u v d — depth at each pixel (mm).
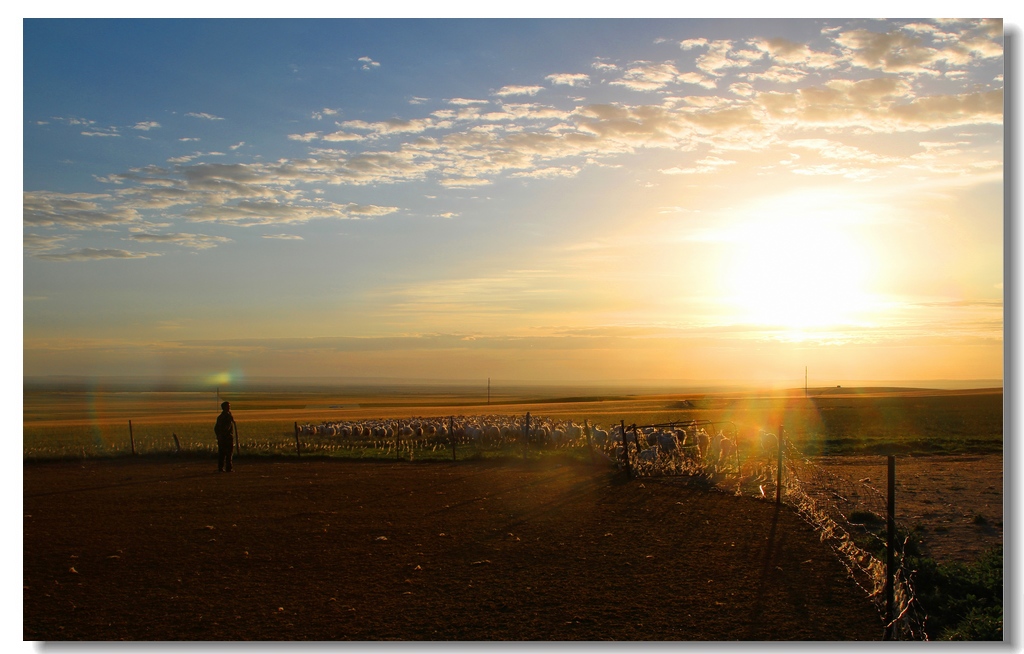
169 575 10508
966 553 11719
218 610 8930
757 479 18172
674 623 8328
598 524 13805
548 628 8195
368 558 11406
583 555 11422
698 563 10820
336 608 8977
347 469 23266
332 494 17891
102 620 8602
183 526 14000
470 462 25125
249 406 112750
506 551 11766
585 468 22828
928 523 13930
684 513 14719
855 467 22703
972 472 21141
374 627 8281
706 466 20625
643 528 13359
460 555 11547
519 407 100875
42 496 17812
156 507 16172
